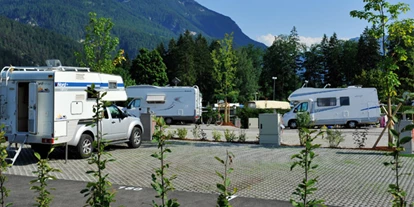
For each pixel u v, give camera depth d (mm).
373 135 22750
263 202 7645
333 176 10227
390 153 3471
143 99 33406
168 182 3730
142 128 16031
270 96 78688
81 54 27219
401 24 14258
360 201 7723
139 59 71125
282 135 22781
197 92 33656
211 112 38312
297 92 30656
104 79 14258
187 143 17172
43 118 11969
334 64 78062
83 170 10984
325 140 18406
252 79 73312
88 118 13070
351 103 29859
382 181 9609
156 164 11922
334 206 7363
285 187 8984
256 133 23969
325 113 30047
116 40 26812
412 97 3633
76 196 8047
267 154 13961
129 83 58000
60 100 12086
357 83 62375
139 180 9703
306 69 82438
